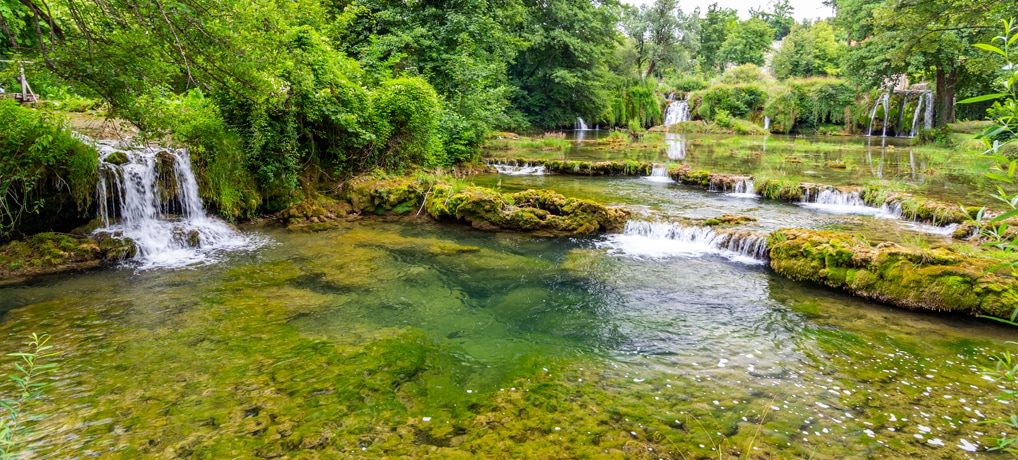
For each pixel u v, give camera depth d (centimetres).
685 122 4088
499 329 583
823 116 3772
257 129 1011
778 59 5550
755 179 1420
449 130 1734
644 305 658
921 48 2094
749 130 3712
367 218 1130
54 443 349
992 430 381
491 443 363
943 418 398
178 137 940
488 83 1977
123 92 646
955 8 1788
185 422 377
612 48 3853
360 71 1322
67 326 554
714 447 360
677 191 1423
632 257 872
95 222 836
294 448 351
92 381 435
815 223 1021
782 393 437
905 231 952
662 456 350
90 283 697
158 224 891
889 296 652
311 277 742
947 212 995
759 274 780
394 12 1911
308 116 1075
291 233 991
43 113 800
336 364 477
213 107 999
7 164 743
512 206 1077
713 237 923
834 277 711
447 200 1098
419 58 1898
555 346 538
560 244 953
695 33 5281
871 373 473
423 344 533
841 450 358
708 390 442
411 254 868
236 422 379
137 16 540
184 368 462
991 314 589
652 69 5375
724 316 618
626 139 2980
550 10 3316
